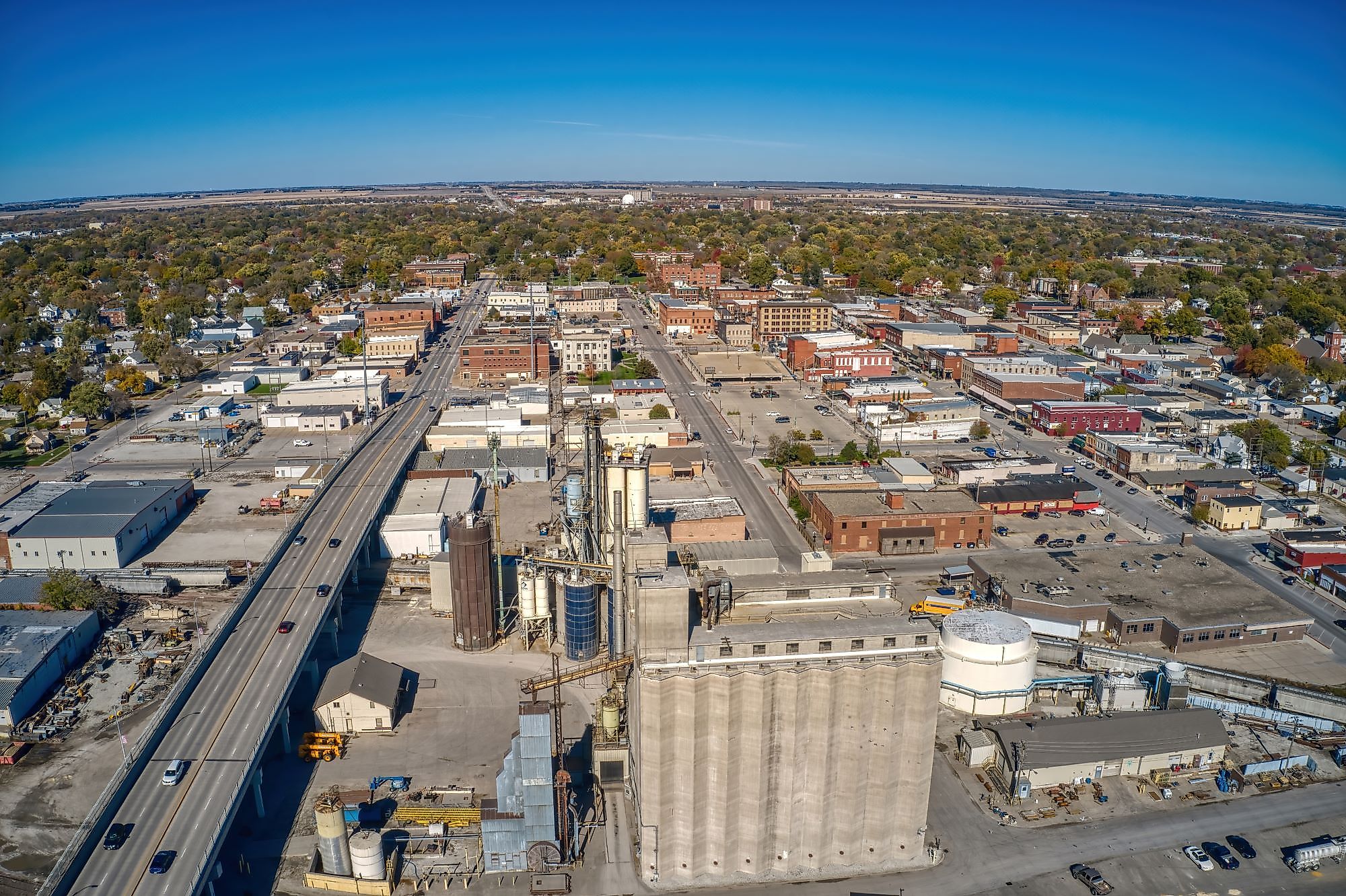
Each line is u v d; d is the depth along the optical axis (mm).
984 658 120625
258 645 124375
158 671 128625
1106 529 184625
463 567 134750
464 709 122688
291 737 116375
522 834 94688
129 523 165000
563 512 148000
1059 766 108062
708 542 145625
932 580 160875
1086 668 132125
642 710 91188
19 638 128250
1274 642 140375
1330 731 118875
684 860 95375
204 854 86312
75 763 109375
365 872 92250
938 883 94875
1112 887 93500
